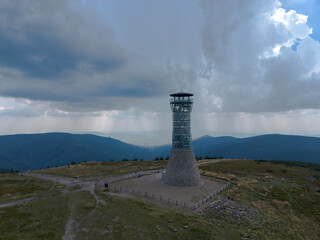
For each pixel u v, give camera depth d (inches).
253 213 1955.0
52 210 1723.7
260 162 5147.6
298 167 4726.9
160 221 1526.8
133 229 1401.3
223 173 3762.3
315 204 2549.2
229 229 1537.9
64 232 1354.6
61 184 2773.1
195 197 2181.3
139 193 2235.5
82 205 1841.8
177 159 2625.5
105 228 1413.6
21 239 1246.9
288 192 2812.5
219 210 1884.8
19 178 3208.7
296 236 1699.1
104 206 1808.6
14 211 1690.5
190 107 2694.4
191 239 1309.1
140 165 4473.4
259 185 2982.3
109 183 2723.9
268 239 1508.4
